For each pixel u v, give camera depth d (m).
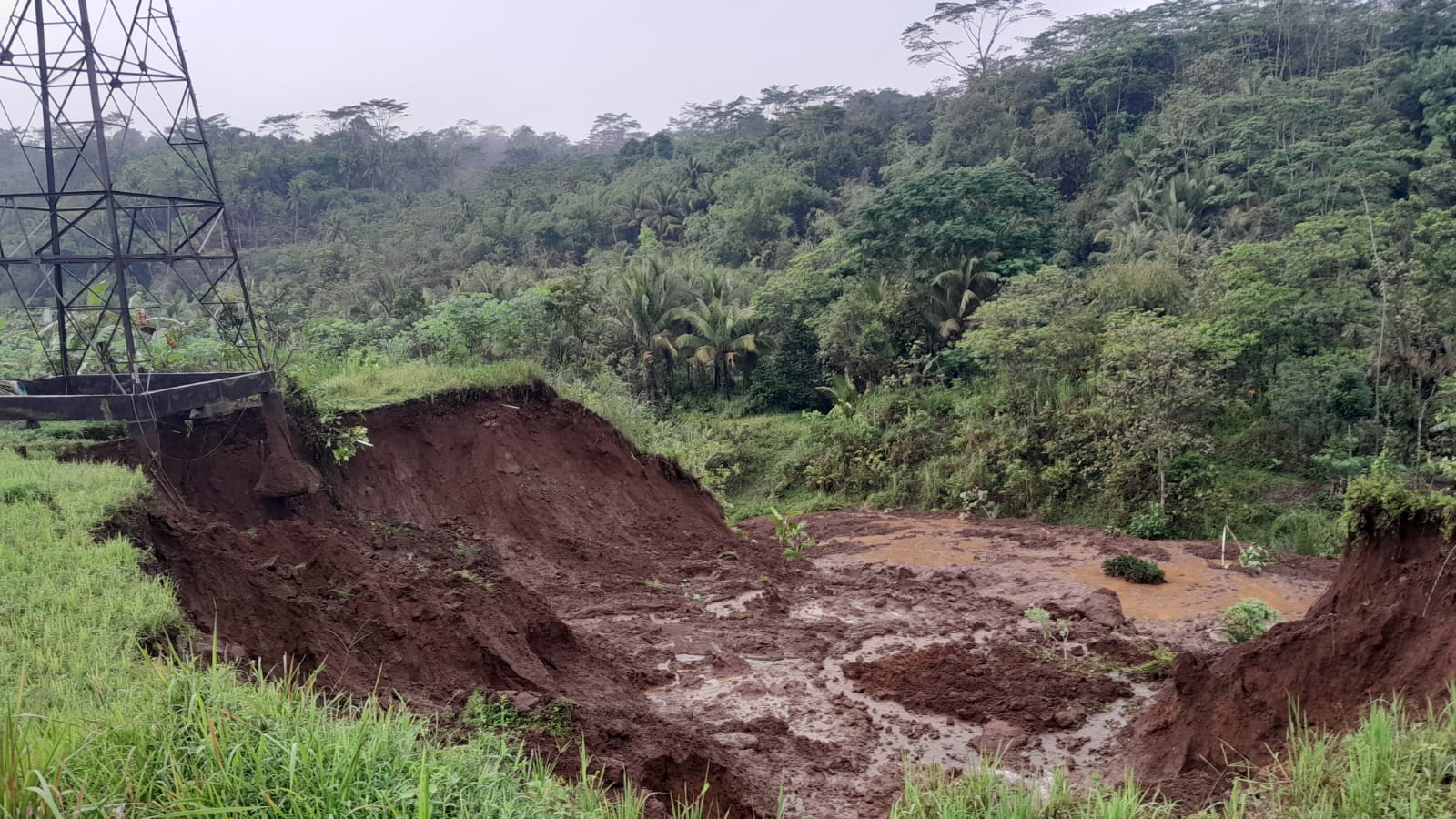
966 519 20.58
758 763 7.18
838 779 7.08
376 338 20.19
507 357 21.62
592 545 12.69
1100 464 20.33
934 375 27.06
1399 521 6.79
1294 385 19.28
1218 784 5.97
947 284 28.19
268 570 7.02
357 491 11.45
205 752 3.42
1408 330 18.34
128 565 5.68
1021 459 21.92
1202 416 19.89
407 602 7.53
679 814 5.43
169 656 4.84
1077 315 23.11
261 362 10.27
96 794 3.17
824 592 12.62
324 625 6.64
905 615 11.52
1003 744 7.68
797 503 24.44
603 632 10.17
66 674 4.34
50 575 5.44
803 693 8.82
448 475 12.71
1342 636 6.24
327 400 12.00
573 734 5.96
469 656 7.25
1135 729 7.62
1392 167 31.94
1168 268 24.03
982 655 9.74
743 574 12.92
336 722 3.99
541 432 13.94
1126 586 14.08
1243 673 6.56
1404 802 4.07
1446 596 5.96
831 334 28.92
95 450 8.55
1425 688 5.61
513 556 11.99
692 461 17.36
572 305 28.92
